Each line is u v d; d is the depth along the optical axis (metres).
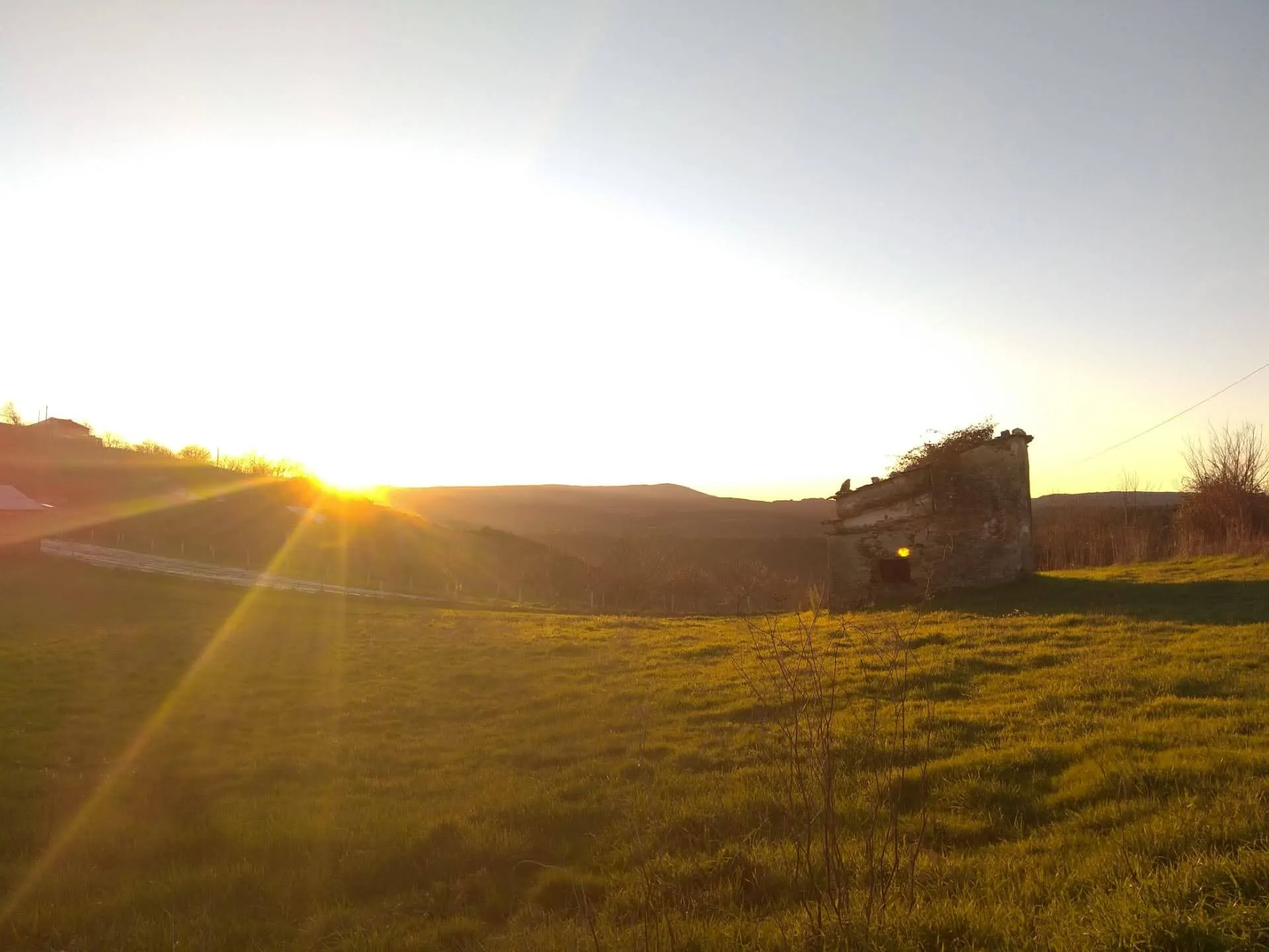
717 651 22.94
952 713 12.50
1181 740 9.88
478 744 14.59
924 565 29.66
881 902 6.18
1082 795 8.52
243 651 26.98
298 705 18.77
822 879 7.18
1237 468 38.94
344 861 9.26
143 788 12.74
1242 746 9.40
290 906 8.38
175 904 8.47
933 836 8.12
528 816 10.16
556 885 8.18
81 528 70.12
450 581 66.88
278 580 55.12
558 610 47.97
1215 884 5.67
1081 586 27.05
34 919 8.19
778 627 24.77
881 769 9.99
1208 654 15.06
